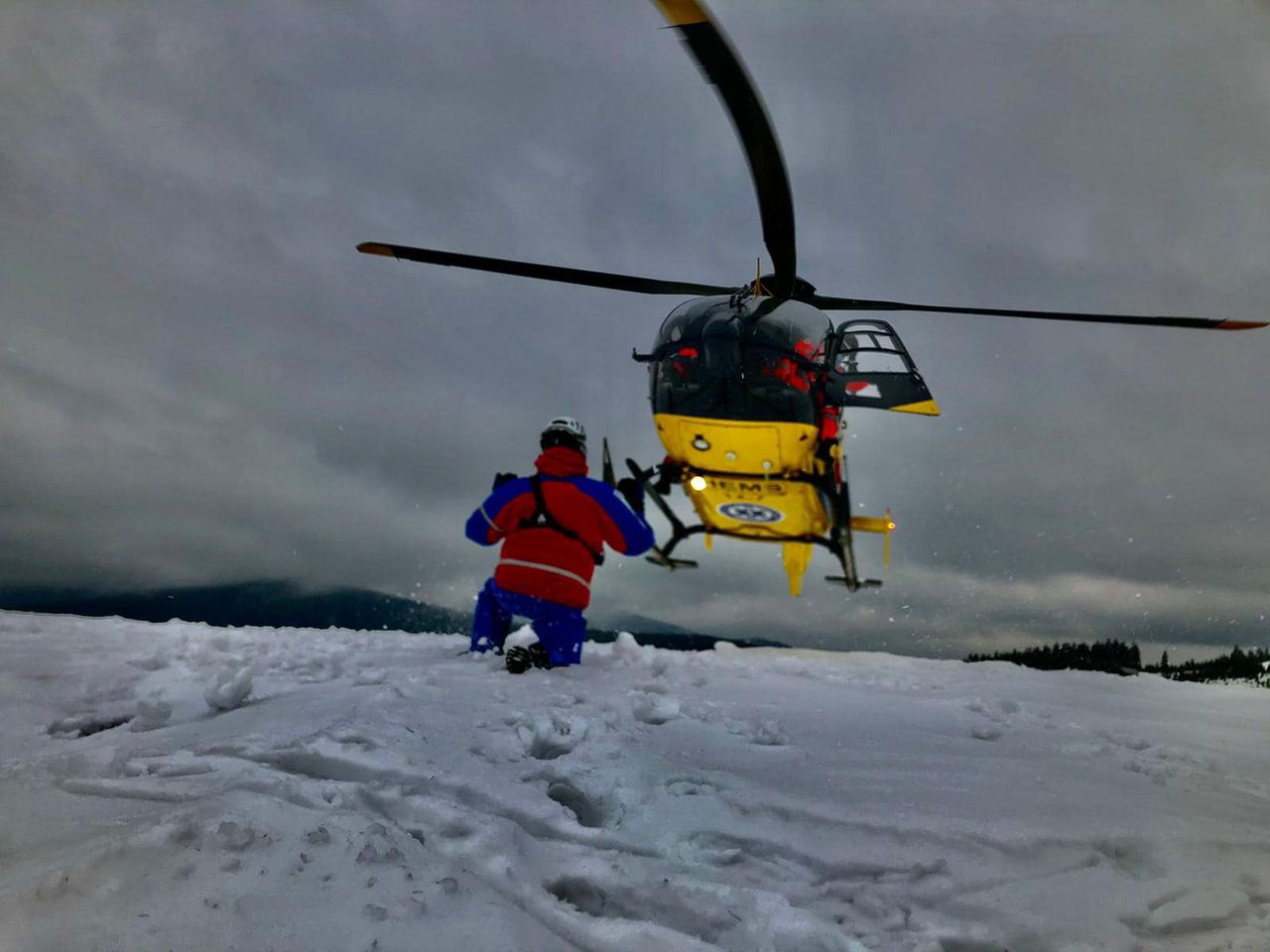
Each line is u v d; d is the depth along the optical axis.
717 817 2.30
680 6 2.43
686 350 6.07
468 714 3.13
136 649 4.78
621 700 3.67
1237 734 3.96
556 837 2.15
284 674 4.10
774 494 6.61
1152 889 1.98
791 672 5.40
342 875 1.66
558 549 4.73
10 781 2.26
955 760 2.95
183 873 1.59
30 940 1.37
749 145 3.27
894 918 1.85
